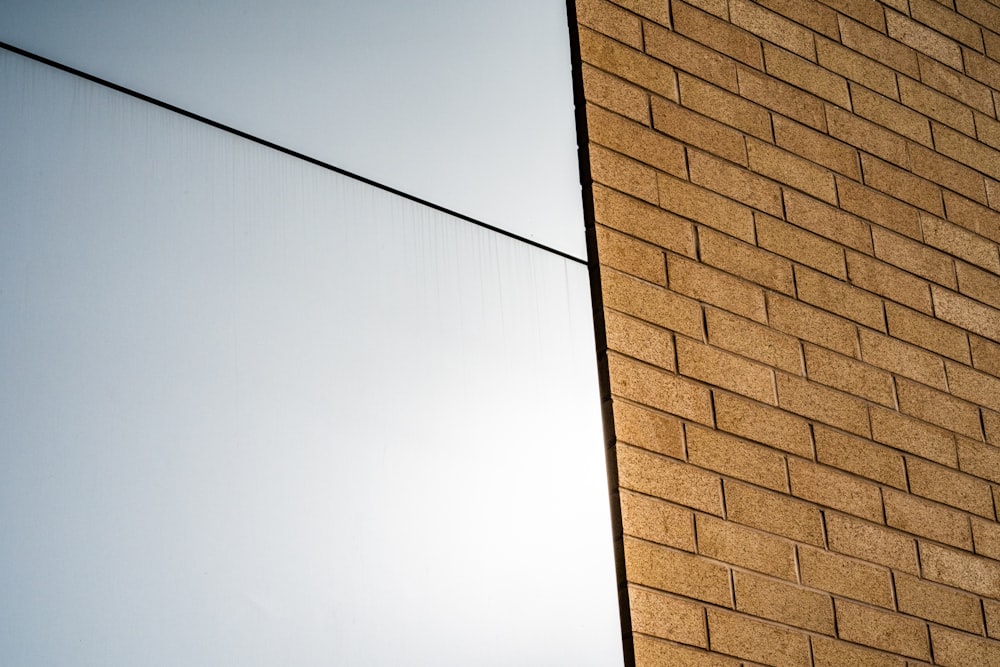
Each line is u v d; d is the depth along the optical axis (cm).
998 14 512
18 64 286
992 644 383
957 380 423
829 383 389
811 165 423
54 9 298
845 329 402
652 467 339
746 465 358
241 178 307
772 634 338
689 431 351
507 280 340
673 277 371
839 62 452
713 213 390
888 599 367
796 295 396
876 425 393
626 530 326
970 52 497
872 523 376
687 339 364
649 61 402
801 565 354
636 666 310
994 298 450
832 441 380
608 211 367
